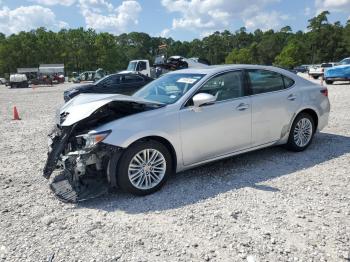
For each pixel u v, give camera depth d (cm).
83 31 10594
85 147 398
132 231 345
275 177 473
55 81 5334
